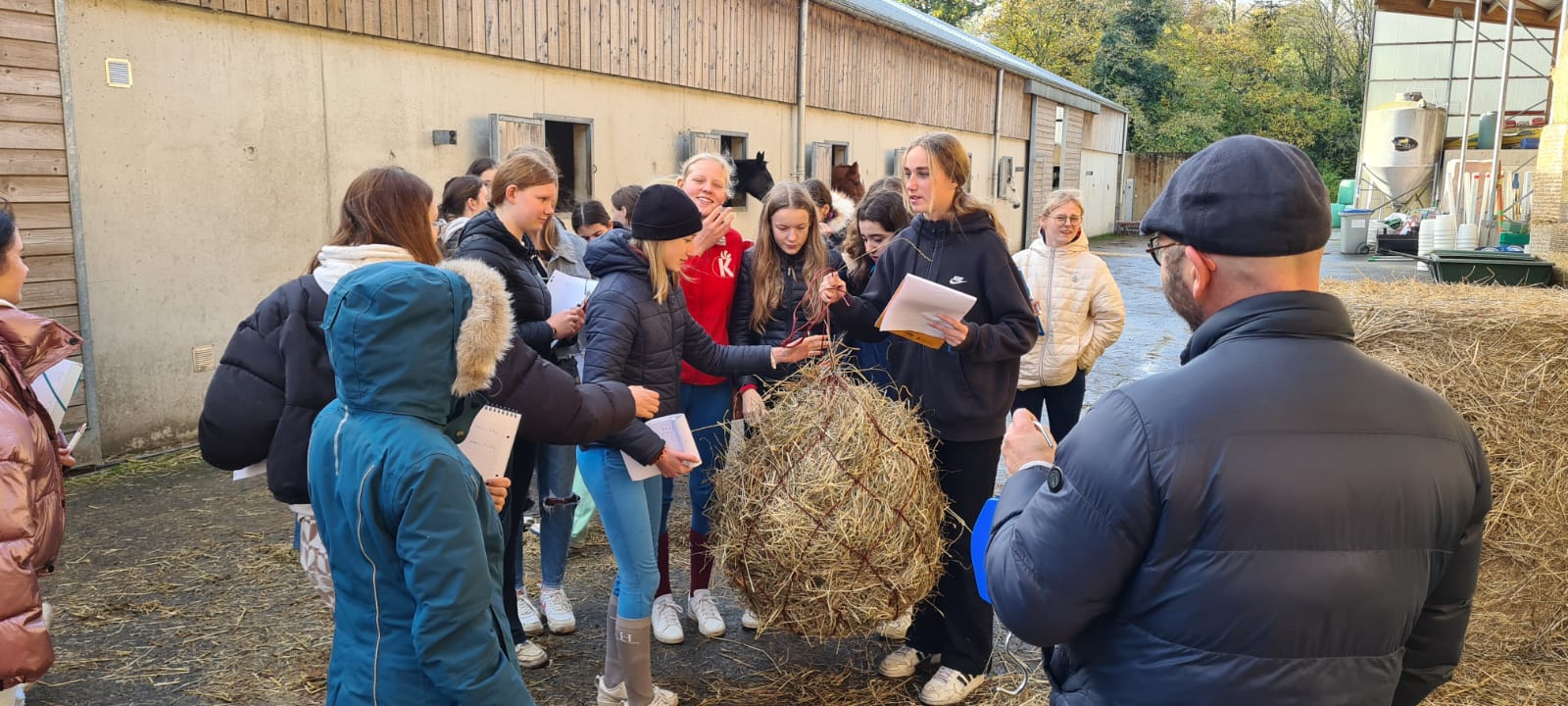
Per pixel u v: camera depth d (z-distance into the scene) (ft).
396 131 23.56
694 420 12.59
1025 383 15.61
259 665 11.54
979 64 63.31
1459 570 4.69
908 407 10.63
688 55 33.99
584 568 14.55
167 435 19.89
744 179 31.24
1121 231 104.63
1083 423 4.63
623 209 17.72
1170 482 4.24
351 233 8.45
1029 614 4.61
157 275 19.29
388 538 5.97
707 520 12.44
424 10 23.77
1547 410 11.03
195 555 14.79
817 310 11.59
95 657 11.64
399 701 5.99
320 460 6.32
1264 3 156.56
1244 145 4.58
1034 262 15.67
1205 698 4.27
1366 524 4.22
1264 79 136.46
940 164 10.41
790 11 40.63
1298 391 4.33
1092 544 4.41
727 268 12.69
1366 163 64.75
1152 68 129.90
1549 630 11.35
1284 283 4.54
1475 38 46.32
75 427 18.28
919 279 9.53
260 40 20.51
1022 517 4.80
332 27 21.72
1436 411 4.52
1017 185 73.87
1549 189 20.01
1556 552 11.19
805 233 12.70
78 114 17.78
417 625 5.79
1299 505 4.17
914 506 9.84
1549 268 18.99
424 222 8.55
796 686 11.03
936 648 11.09
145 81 18.71
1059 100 79.41
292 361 7.97
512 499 11.10
